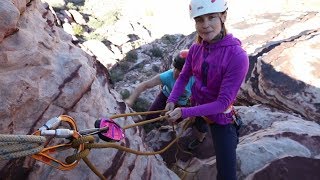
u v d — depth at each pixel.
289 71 5.73
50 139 2.60
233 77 2.86
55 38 3.19
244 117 5.15
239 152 3.99
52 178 2.56
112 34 14.55
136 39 14.45
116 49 12.79
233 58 2.86
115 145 2.34
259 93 5.85
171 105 3.41
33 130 2.53
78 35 13.91
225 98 2.85
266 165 3.80
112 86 4.22
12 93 2.44
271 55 6.11
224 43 2.91
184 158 4.50
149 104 6.79
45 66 2.76
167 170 3.76
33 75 2.63
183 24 15.93
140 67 11.29
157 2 17.81
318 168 3.82
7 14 2.41
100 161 2.85
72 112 2.84
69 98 2.82
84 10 17.39
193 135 4.65
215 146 3.39
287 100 5.50
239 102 6.54
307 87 5.48
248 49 6.65
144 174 3.26
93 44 12.45
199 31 2.96
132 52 12.17
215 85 3.04
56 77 2.81
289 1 10.64
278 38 6.84
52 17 3.50
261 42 6.79
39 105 2.61
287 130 4.40
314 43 6.16
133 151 2.56
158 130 5.05
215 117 3.26
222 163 3.33
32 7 3.11
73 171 2.68
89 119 2.96
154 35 15.27
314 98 5.34
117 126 2.50
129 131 3.50
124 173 3.01
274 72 5.79
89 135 2.18
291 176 3.73
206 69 3.03
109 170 2.88
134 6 17.91
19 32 2.63
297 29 7.03
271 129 4.56
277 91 5.59
